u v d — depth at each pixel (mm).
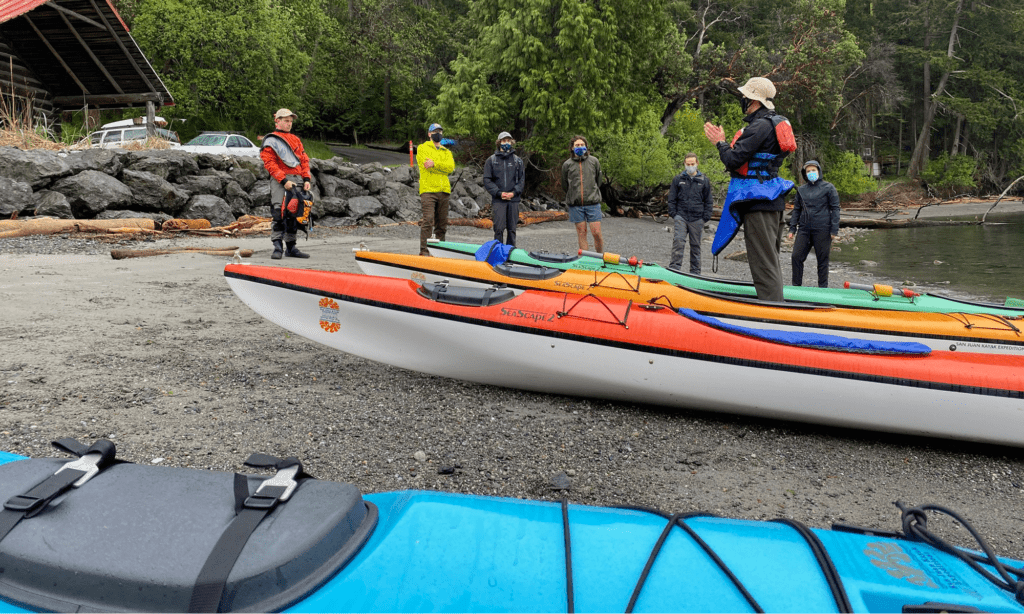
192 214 12250
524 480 2773
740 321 4449
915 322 4133
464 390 3896
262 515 943
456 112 21734
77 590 846
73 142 14352
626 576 933
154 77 16609
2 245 8367
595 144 24703
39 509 928
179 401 3389
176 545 878
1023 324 4051
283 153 8320
